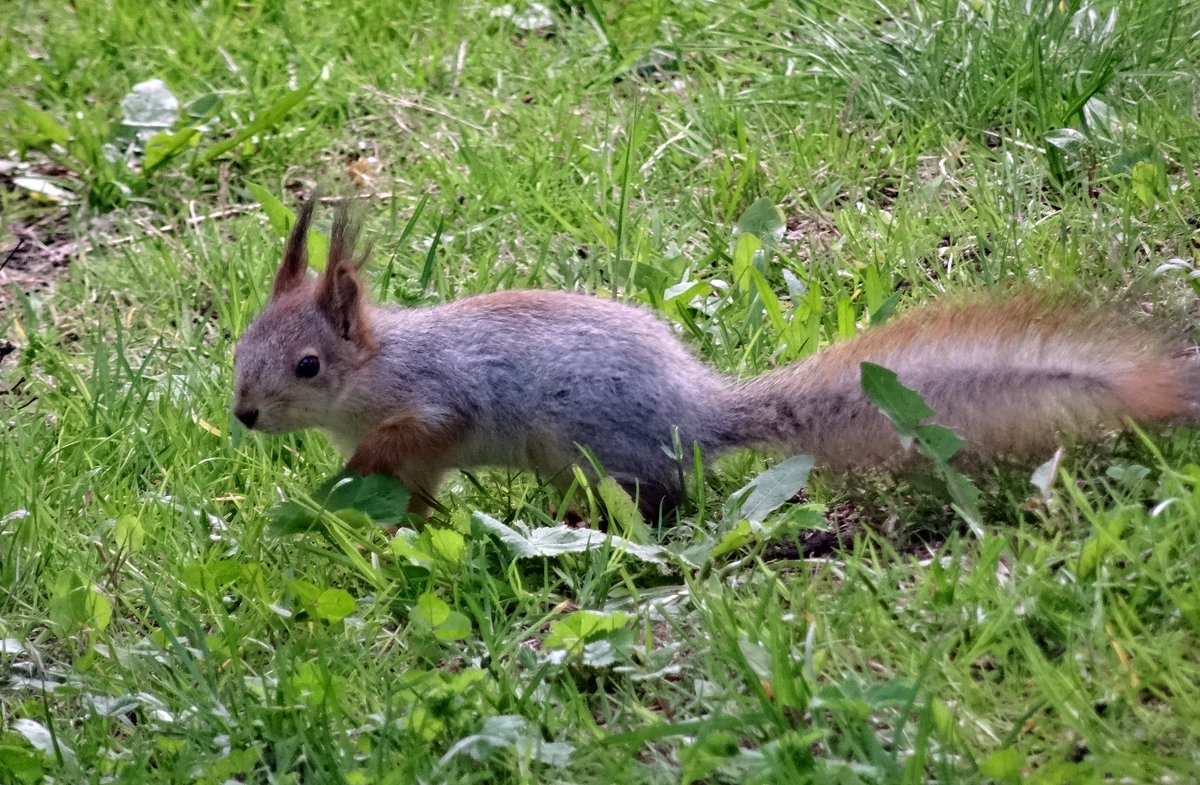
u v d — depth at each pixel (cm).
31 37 1140
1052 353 586
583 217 854
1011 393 588
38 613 587
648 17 1045
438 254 852
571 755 454
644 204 857
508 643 512
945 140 865
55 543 611
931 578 501
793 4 1016
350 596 536
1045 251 754
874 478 616
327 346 658
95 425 705
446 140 959
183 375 761
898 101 905
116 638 568
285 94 1020
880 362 620
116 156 972
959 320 612
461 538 561
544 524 628
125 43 1100
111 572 595
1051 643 469
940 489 582
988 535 510
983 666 471
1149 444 531
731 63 994
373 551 584
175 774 458
